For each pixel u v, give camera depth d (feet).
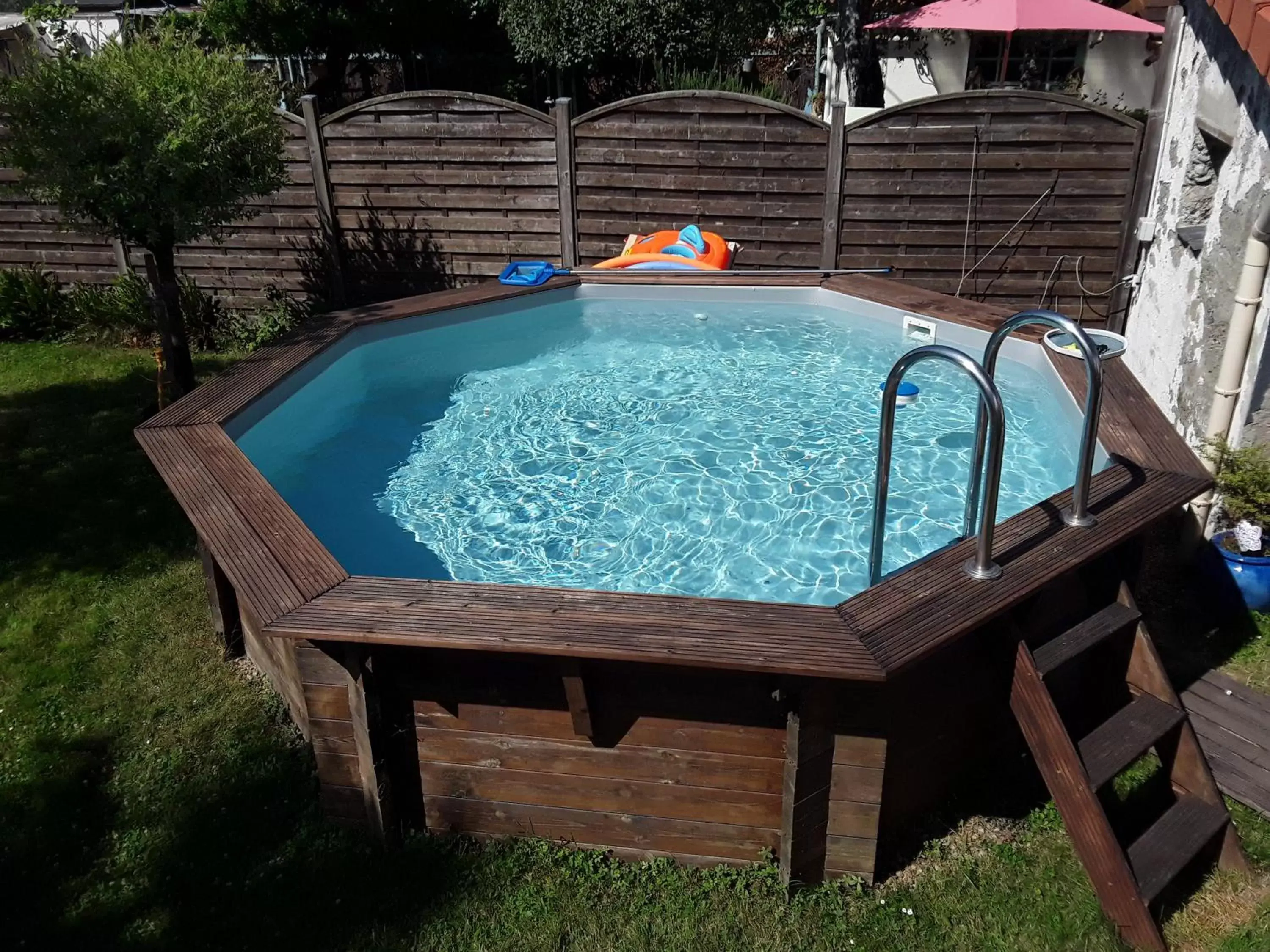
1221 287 17.40
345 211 29.45
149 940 10.91
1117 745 11.44
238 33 50.90
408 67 60.49
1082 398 17.16
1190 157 20.27
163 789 12.99
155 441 15.62
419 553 16.39
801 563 15.83
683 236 27.61
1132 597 12.57
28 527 19.16
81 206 20.79
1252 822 12.09
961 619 10.37
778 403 21.66
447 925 10.93
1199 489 13.42
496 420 21.38
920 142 25.93
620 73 55.77
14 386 25.82
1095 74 48.16
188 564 18.07
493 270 29.68
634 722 10.99
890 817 11.88
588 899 11.21
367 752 11.41
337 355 21.84
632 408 21.79
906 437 19.71
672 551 16.31
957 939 10.69
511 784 11.70
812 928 10.84
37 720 14.25
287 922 11.06
